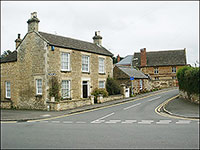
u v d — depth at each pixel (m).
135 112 16.09
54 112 17.09
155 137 8.25
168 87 42.16
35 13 21.02
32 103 20.50
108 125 11.11
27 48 21.14
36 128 10.51
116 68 31.98
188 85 20.31
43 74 19.66
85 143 7.50
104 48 29.03
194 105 18.31
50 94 19.39
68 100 19.80
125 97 27.98
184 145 7.12
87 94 24.03
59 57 20.67
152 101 23.09
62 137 8.45
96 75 25.36
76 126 10.95
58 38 22.39
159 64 52.81
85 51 23.77
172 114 14.59
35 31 20.56
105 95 24.47
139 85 33.25
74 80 22.17
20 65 21.75
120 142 7.57
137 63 55.38
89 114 15.82
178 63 51.38
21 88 21.59
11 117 14.61
